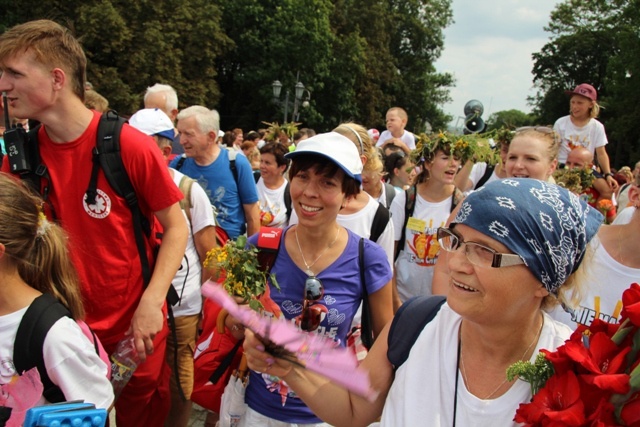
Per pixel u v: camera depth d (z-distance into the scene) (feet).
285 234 9.00
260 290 7.95
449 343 5.32
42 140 8.77
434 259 14.39
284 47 138.92
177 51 121.70
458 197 14.40
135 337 8.70
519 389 4.98
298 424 8.46
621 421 4.16
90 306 8.86
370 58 158.92
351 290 8.75
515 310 4.86
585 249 5.07
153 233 9.57
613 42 184.85
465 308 4.85
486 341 5.12
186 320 12.42
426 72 180.24
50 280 6.49
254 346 5.38
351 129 13.89
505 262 4.69
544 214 4.74
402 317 5.72
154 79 119.03
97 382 6.27
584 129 24.57
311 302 8.50
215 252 8.11
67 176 8.66
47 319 6.07
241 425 8.75
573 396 4.23
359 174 8.75
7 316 6.04
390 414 5.36
